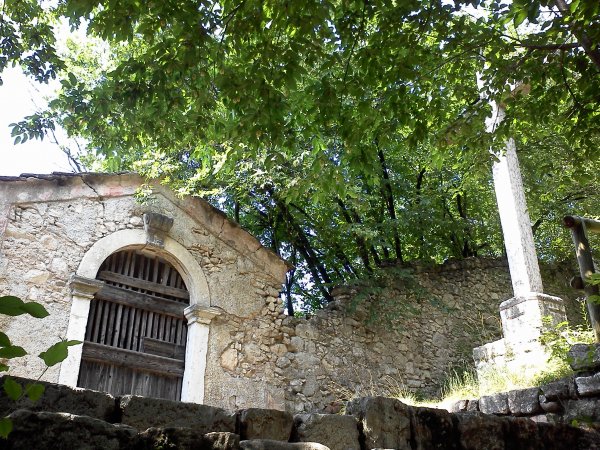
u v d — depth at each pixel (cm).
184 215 1018
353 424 361
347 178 1070
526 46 548
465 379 1068
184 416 325
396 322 1182
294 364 1038
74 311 866
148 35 507
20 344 812
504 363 845
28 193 891
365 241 1277
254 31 529
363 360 1112
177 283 996
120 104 595
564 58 562
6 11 650
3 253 846
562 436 441
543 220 1453
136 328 930
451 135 630
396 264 1230
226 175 1053
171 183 1010
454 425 400
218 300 1001
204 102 581
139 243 956
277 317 1056
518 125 639
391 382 1120
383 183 1309
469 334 1240
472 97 639
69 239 902
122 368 897
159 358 931
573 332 723
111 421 311
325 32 529
